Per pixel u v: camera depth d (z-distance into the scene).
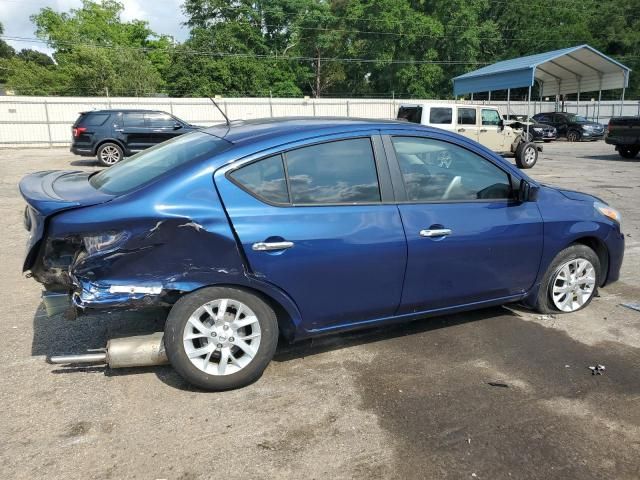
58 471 2.56
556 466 2.65
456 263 3.81
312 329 3.51
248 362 3.30
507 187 4.08
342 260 3.40
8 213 9.05
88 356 3.35
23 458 2.65
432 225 3.67
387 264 3.54
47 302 3.15
